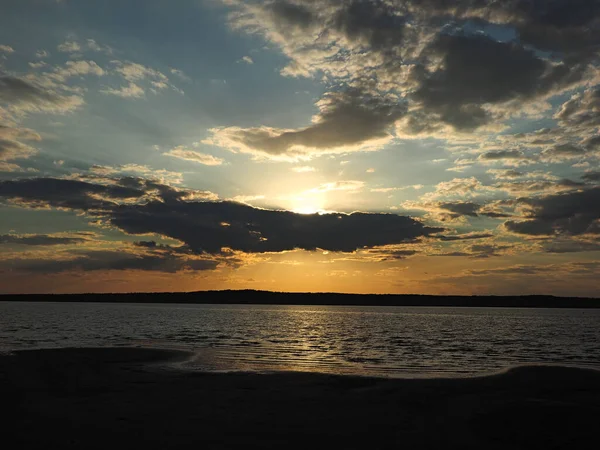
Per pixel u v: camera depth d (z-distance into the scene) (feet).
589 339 187.42
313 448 39.29
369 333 214.90
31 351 93.97
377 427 45.68
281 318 399.65
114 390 59.72
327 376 72.79
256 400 55.67
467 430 45.27
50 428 42.98
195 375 72.28
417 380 70.18
